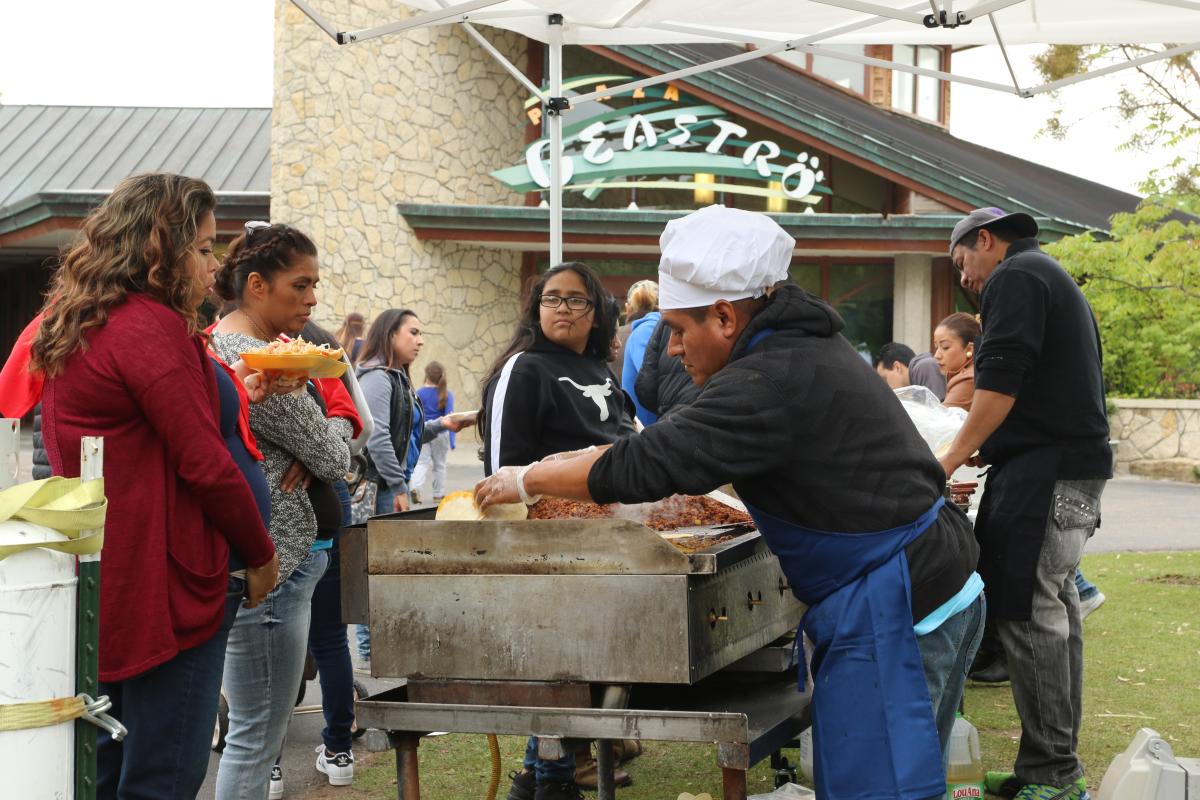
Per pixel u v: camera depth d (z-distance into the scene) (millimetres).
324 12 15758
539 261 17656
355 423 3936
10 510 1806
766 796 3369
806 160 17172
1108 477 3572
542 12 5527
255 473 2779
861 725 2357
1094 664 5406
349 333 6727
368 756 4371
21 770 1801
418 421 5750
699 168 16562
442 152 16828
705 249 2389
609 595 2477
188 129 20531
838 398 2340
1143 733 3215
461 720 2539
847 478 2355
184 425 2375
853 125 16547
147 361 2348
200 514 2461
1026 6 5332
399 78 16406
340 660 4020
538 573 2533
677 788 3977
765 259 2400
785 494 2387
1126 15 5488
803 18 5703
